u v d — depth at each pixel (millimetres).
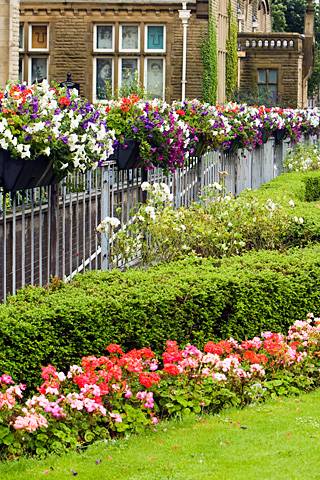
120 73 40312
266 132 28688
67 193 13211
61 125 11719
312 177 27297
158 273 11570
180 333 10812
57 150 11664
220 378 9742
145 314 10406
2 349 9375
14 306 9797
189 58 39938
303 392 10570
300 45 53125
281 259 12602
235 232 14891
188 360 9781
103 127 12312
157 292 10680
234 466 8195
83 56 40250
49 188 12117
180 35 39875
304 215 16469
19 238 12328
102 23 40031
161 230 14070
